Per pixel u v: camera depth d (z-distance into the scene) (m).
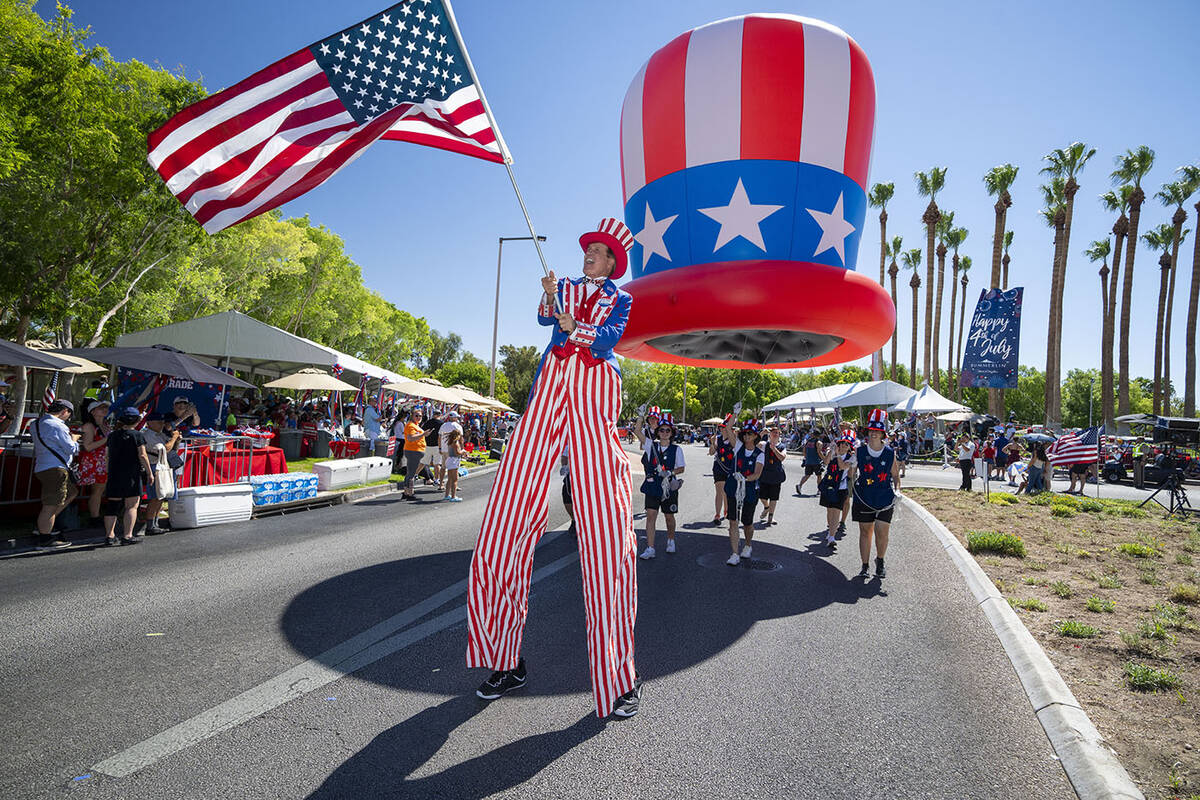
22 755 2.80
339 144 4.60
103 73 17.36
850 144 9.70
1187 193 39.78
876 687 4.04
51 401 7.54
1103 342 37.66
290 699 3.51
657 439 8.23
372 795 2.61
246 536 8.45
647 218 10.25
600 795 2.69
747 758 3.07
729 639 4.92
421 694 3.65
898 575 7.39
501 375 78.94
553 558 7.57
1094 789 2.79
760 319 9.07
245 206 4.59
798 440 42.41
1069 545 9.12
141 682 3.65
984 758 3.17
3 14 14.87
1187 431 19.61
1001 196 36.75
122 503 7.79
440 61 4.64
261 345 20.55
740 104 9.27
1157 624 5.23
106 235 18.36
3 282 16.25
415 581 6.23
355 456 21.20
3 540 7.27
